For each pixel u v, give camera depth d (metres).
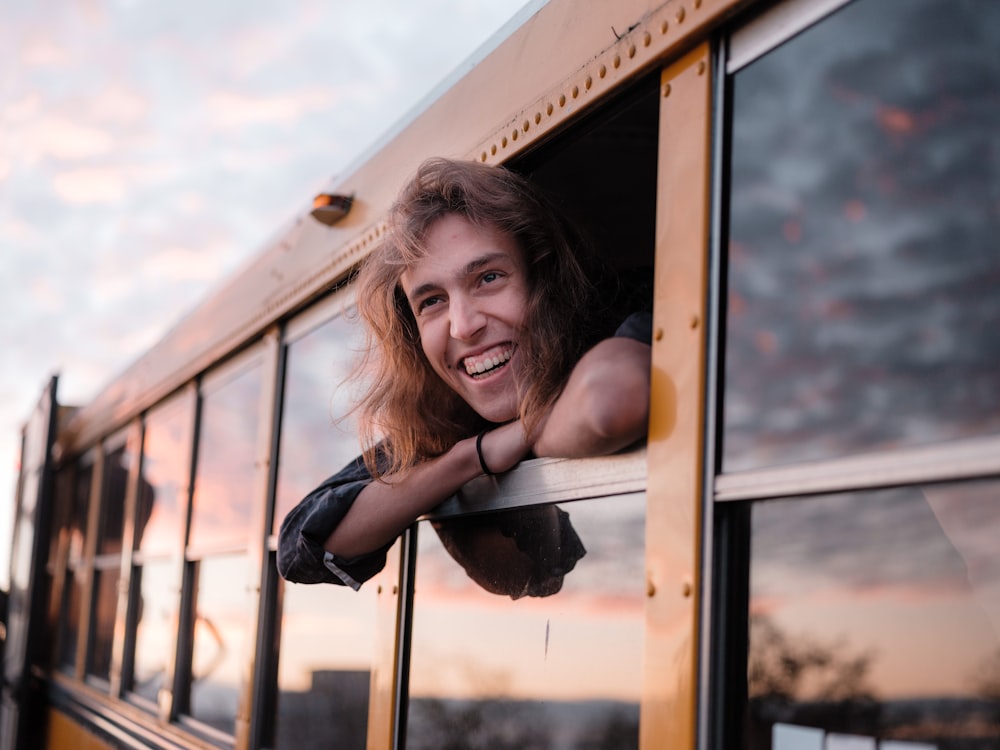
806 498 1.13
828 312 1.12
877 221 1.07
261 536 2.83
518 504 1.67
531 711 1.58
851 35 1.13
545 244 1.69
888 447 1.03
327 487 2.01
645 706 1.28
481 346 1.68
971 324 0.97
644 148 1.89
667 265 1.35
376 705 2.05
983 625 0.94
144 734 3.78
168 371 4.15
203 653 3.38
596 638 1.46
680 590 1.25
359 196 2.38
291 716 2.54
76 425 6.44
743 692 1.17
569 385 1.47
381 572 2.12
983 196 0.97
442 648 1.88
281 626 2.70
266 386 2.95
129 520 4.72
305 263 2.69
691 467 1.26
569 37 1.62
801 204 1.17
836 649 1.07
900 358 1.03
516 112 1.74
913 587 1.00
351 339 2.33
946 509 0.98
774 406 1.17
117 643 4.57
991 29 0.98
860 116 1.11
